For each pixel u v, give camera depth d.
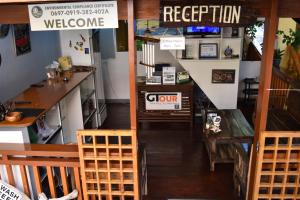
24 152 2.69
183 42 2.53
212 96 5.62
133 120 2.54
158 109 5.67
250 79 6.58
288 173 2.60
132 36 2.40
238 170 3.47
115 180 2.69
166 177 3.94
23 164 2.70
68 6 2.39
